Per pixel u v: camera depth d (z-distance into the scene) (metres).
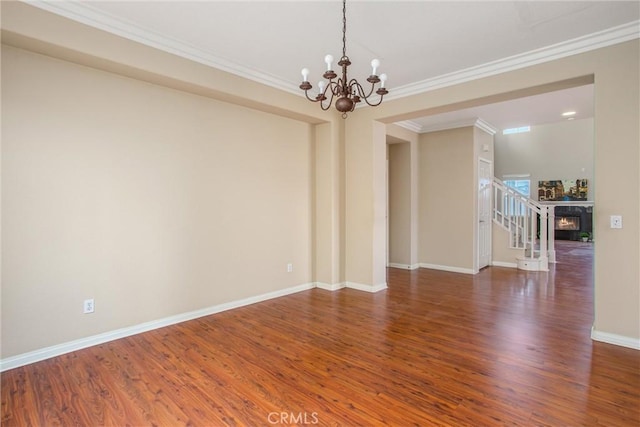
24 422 1.95
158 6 2.52
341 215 4.98
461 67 3.62
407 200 6.49
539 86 3.31
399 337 3.16
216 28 2.84
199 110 3.68
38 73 2.65
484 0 2.45
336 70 3.72
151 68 2.99
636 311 2.85
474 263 6.04
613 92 2.90
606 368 2.53
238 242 4.07
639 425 1.89
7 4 2.29
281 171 4.55
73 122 2.83
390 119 4.62
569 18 2.69
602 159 2.96
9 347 2.56
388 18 2.68
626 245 2.88
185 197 3.58
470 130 6.07
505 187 6.82
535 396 2.18
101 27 2.68
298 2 2.46
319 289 4.94
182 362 2.67
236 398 2.19
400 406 2.10
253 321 3.59
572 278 5.57
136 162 3.21
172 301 3.50
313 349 2.91
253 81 3.81
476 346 2.95
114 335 3.10
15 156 2.56
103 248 3.03
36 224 2.67
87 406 2.10
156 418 1.99
